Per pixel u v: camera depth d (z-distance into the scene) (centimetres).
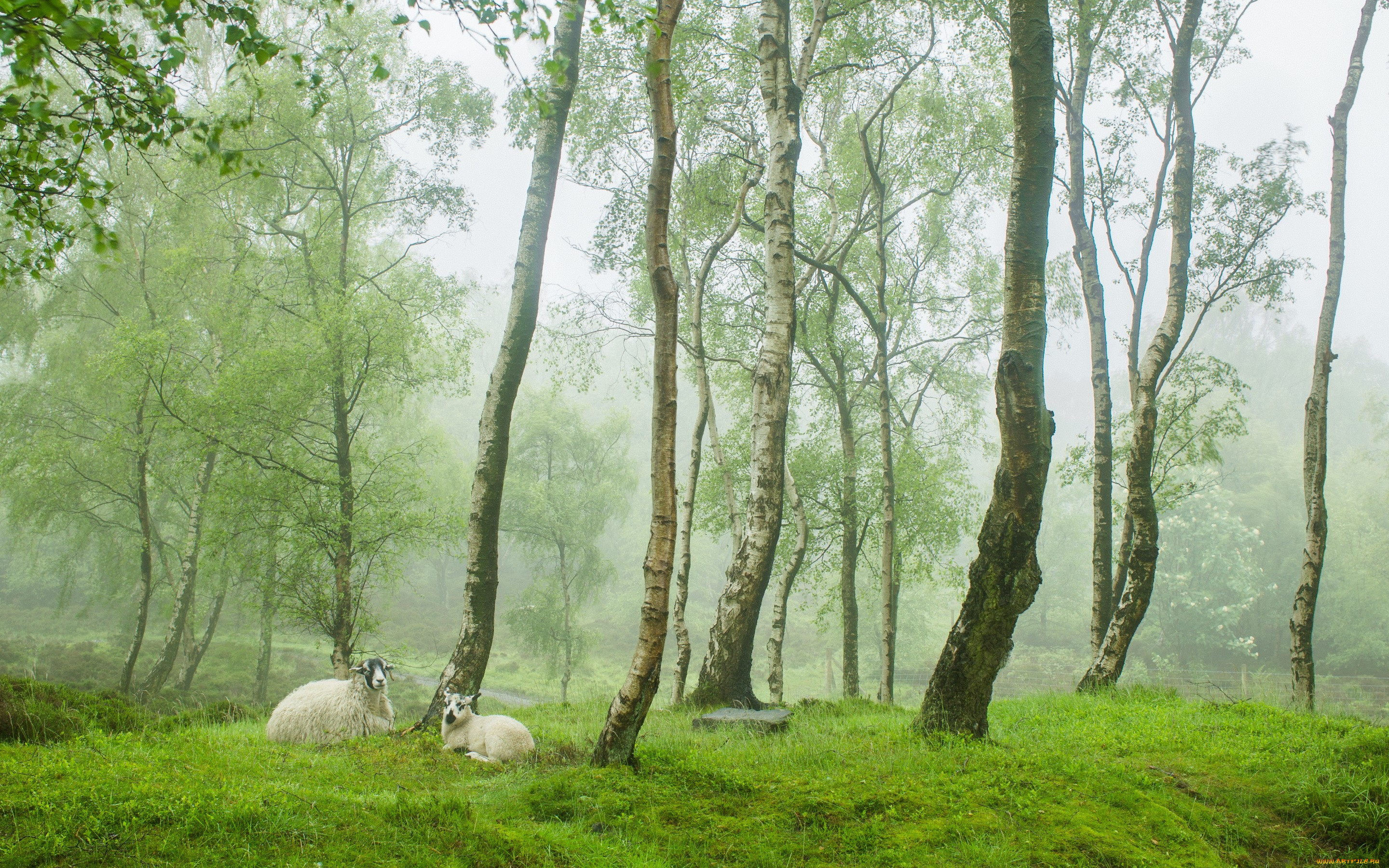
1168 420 1538
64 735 698
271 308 1994
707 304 2080
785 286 1276
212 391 1725
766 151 1781
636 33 634
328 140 1944
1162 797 584
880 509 2041
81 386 2322
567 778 612
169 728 843
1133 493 1227
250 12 522
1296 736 729
